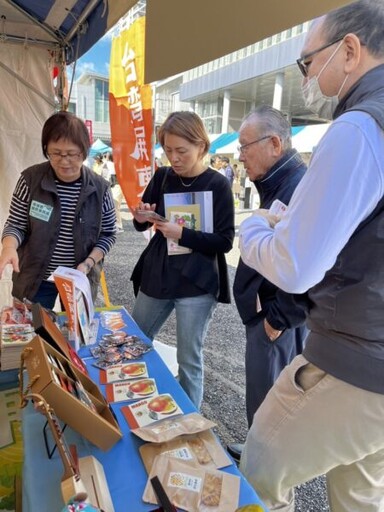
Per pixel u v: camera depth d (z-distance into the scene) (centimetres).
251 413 148
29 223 165
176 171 161
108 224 183
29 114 251
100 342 131
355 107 70
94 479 70
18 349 116
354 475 103
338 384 81
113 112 294
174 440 85
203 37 69
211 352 294
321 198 68
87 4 185
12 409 115
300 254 71
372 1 72
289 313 122
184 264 161
